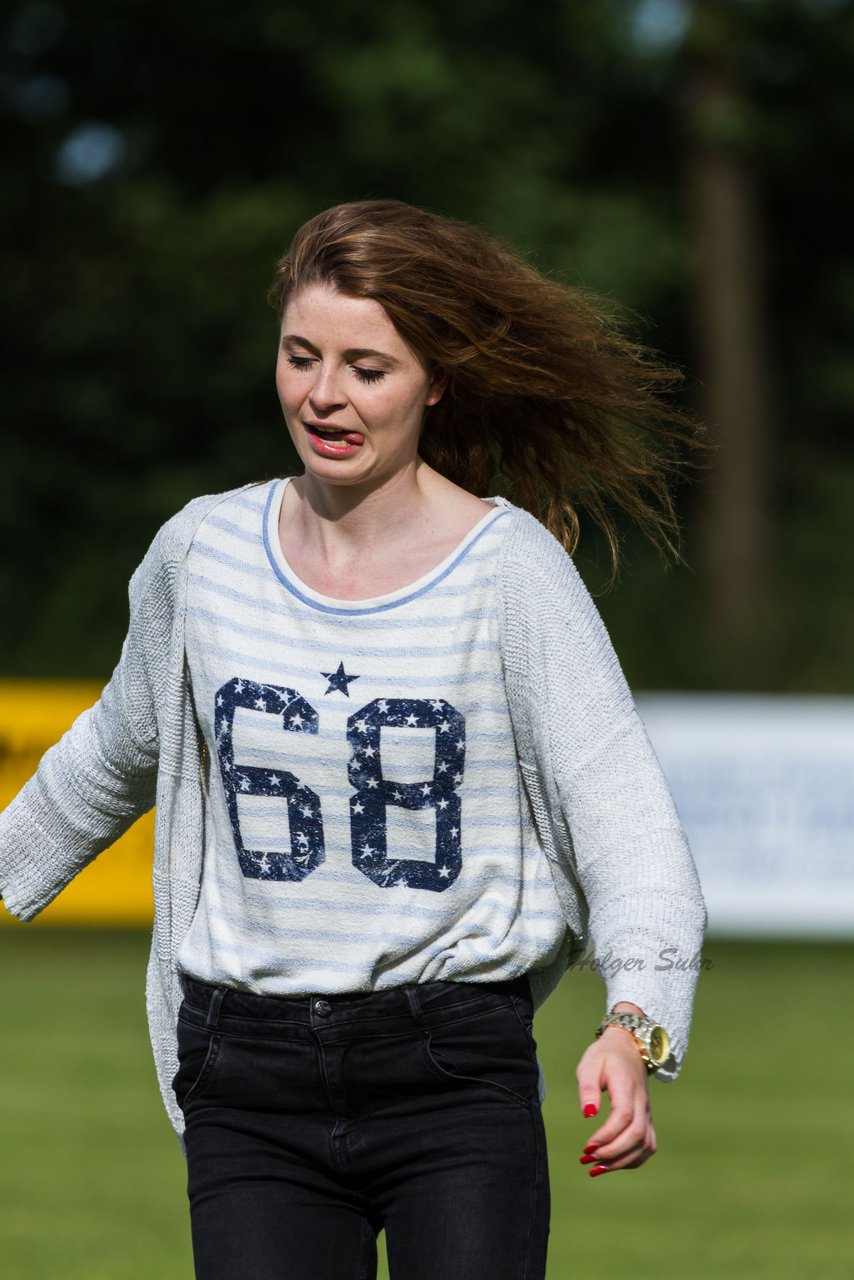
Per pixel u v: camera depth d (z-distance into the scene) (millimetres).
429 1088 8453
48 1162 20797
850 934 38594
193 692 8781
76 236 67375
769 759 38281
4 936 44094
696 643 60125
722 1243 17688
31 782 9617
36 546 66375
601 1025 7883
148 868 36906
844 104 69625
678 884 8125
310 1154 8516
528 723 8414
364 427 8484
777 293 74125
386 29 66188
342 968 8430
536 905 8641
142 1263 16656
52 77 69188
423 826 8414
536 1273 8281
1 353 67250
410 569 8531
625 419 9641
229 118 68938
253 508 8852
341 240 8508
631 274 66875
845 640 59625
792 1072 26938
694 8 66250
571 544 10000
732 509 66938
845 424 73562
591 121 70188
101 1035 29391
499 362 8898
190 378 67688
